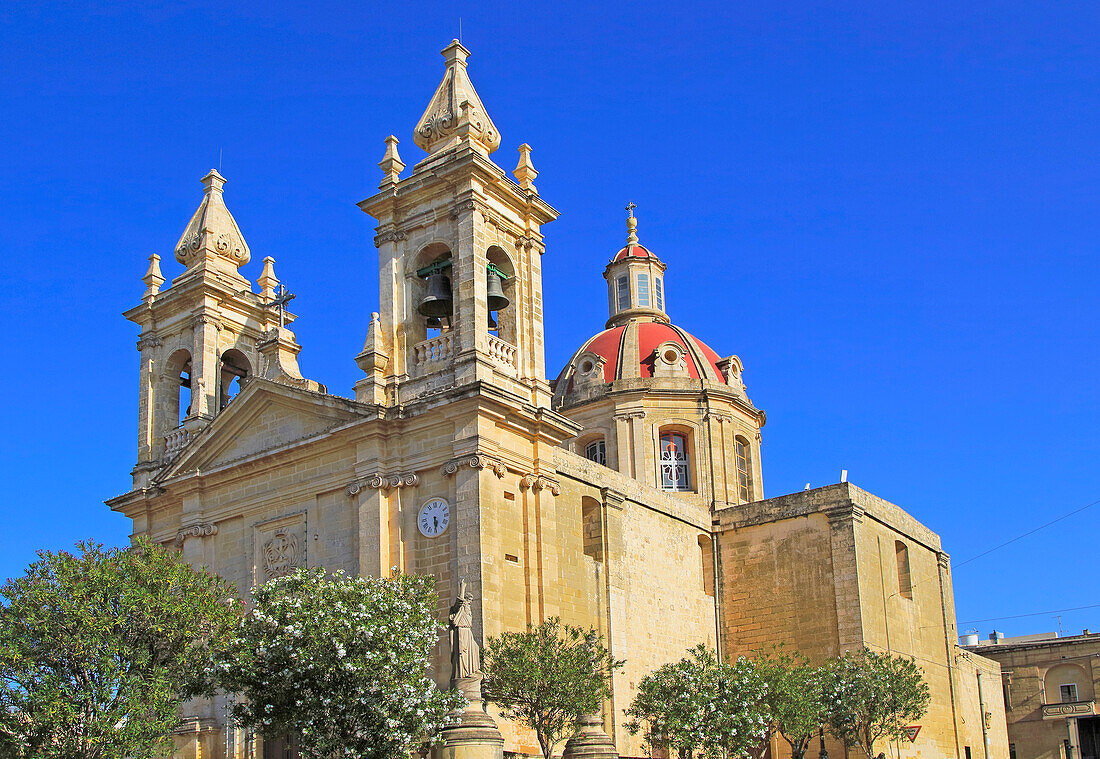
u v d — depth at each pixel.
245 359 43.00
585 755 28.22
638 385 51.81
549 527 33.16
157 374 42.25
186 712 35.94
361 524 32.75
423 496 32.38
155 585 27.88
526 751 31.19
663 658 40.44
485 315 33.84
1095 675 72.62
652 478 50.62
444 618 30.81
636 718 37.22
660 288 58.88
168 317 42.59
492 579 30.92
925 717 45.06
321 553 33.97
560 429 34.00
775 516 44.19
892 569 45.22
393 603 26.98
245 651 26.28
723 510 45.78
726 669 33.66
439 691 26.94
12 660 25.50
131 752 25.64
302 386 36.06
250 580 35.66
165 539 38.91
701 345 56.66
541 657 28.91
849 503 42.38
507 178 35.72
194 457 38.50
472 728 26.58
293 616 26.25
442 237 35.12
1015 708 74.75
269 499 35.88
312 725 25.56
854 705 37.56
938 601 49.56
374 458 33.03
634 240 59.81
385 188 36.00
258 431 37.12
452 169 34.47
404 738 25.55
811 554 42.97
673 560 42.78
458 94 36.81
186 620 27.33
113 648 26.08
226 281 42.00
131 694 25.62
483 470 31.48
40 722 24.81
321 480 34.50
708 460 51.03
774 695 34.22
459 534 31.11
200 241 42.22
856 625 41.16
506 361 34.53
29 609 26.12
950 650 49.22
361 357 34.69
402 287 35.47
